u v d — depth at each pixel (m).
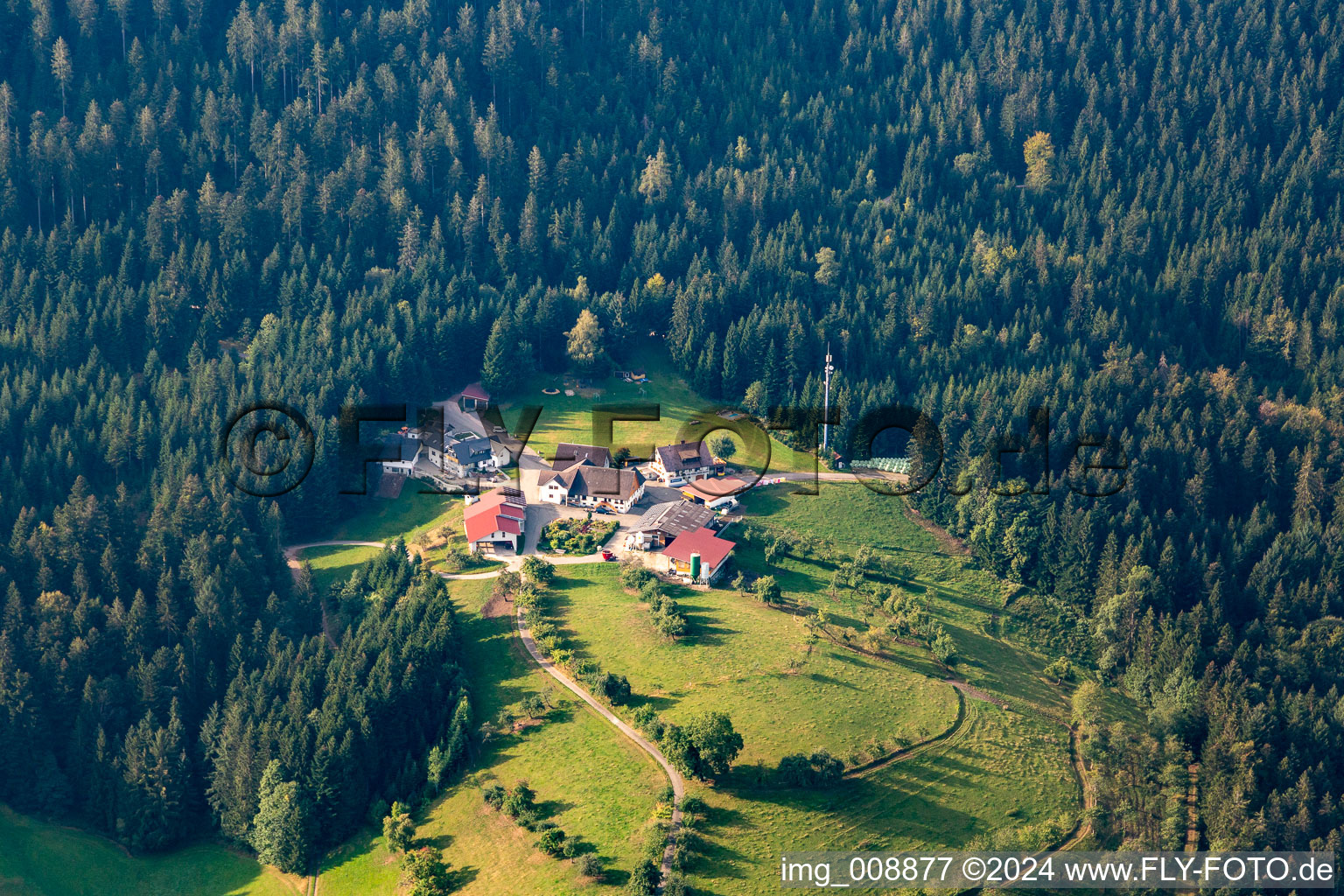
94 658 155.12
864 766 131.50
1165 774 141.75
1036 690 156.25
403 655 147.12
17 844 139.25
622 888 113.62
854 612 165.50
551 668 150.00
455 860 123.56
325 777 134.88
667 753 128.25
